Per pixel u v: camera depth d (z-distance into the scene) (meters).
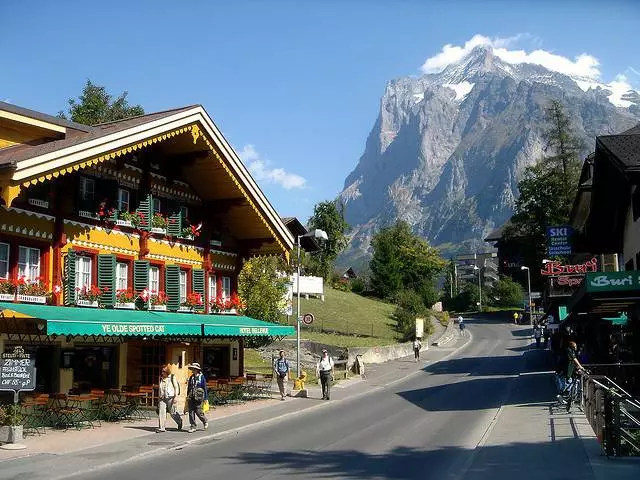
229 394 27.59
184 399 24.75
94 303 22.30
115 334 19.75
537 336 58.44
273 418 22.64
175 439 18.06
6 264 19.95
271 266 41.66
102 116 57.09
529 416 19.84
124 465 14.73
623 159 21.12
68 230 22.05
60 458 15.16
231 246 31.17
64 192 21.91
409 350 57.22
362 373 39.72
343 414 23.69
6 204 18.12
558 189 87.56
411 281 111.06
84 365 22.44
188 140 25.89
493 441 15.83
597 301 22.30
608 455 13.27
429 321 77.44
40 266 21.14
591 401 16.48
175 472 13.72
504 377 36.06
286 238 30.98
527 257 92.12
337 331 59.09
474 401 25.86
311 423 21.52
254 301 39.38
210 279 29.66
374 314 73.25
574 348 21.55
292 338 48.69
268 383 34.03
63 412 19.67
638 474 11.63
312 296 75.69
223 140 26.72
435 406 24.89
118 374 23.70
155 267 26.25
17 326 18.98
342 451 15.80
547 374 36.00
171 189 27.33
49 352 21.22
